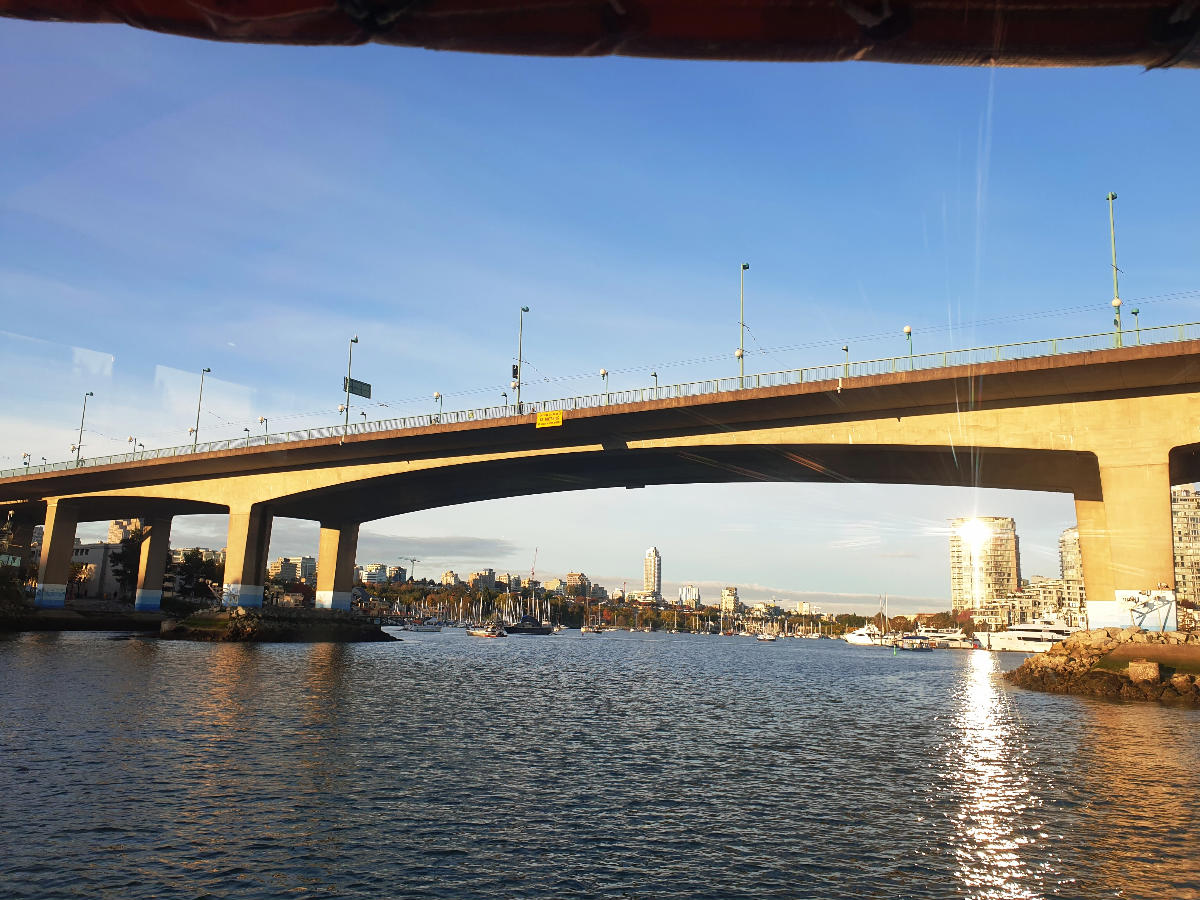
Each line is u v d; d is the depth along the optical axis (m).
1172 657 50.22
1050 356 51.44
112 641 86.75
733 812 23.44
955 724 42.50
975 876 18.25
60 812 20.83
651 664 101.56
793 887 17.52
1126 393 52.69
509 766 28.72
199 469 97.62
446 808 22.81
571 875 17.98
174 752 28.22
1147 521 51.34
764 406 62.62
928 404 58.53
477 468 83.12
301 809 22.05
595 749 33.12
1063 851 20.02
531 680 66.56
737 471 77.50
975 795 25.70
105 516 127.12
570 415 70.69
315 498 98.25
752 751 33.72
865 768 30.08
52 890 16.00
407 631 197.12
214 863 17.80
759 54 2.98
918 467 66.50
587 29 2.83
